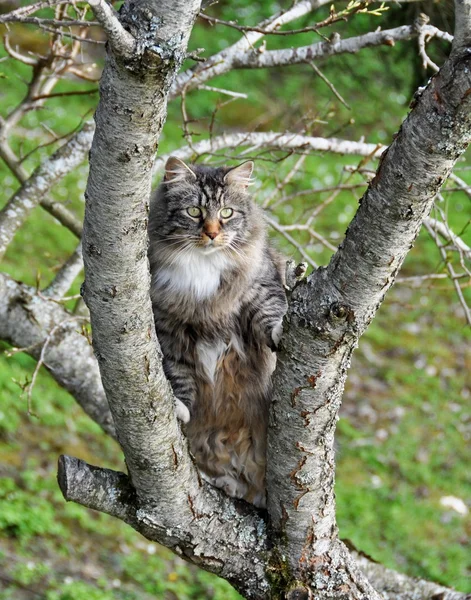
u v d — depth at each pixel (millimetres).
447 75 3217
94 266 3689
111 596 10211
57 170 6660
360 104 17000
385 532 12789
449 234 6434
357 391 15680
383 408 15367
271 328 5391
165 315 5461
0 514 10805
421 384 16078
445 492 13906
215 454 5676
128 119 3289
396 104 17047
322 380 4059
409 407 15516
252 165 6098
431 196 3514
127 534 11875
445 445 14820
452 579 12000
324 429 4254
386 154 3531
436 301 18078
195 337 5523
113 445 13195
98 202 3520
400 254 3689
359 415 15125
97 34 14445
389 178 3492
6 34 6777
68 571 10500
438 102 3268
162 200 5902
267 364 5500
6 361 13508
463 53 3178
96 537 11523
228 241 5574
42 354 5922
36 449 12438
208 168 6168
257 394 5531
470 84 3172
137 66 3162
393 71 10406
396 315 17656
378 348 16797
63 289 6715
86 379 6383
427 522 13172
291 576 4617
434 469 14312
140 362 3945
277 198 9719
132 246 3641
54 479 12055
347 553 4711
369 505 13242
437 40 8008
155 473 4277
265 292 5508
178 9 3131
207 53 21141
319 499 4477
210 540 4551
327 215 18125
